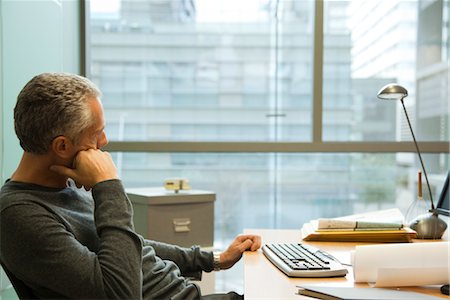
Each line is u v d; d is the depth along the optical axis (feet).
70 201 4.32
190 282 5.04
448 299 3.52
